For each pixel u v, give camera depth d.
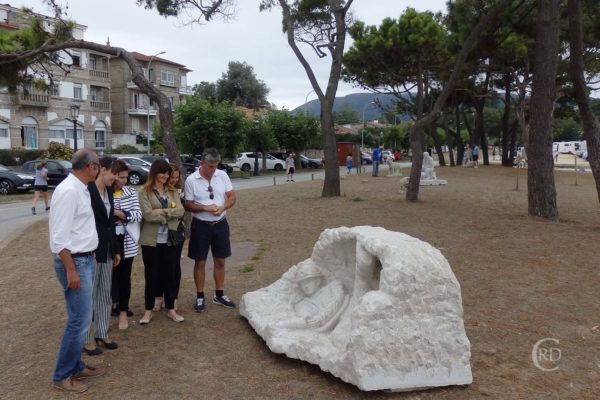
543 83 11.93
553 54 11.73
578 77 11.53
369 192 19.64
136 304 6.25
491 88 39.19
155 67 52.66
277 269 7.82
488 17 13.95
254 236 10.72
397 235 4.41
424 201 16.16
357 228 4.70
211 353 4.72
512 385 4.04
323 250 5.02
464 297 6.23
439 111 15.37
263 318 5.12
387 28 26.62
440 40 25.00
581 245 9.05
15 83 11.48
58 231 3.76
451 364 3.94
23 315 5.87
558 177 29.70
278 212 14.30
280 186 24.70
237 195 19.92
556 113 35.59
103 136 46.88
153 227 5.40
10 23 31.92
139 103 51.66
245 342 4.97
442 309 3.94
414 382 3.86
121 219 5.18
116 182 5.21
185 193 5.78
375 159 30.22
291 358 4.53
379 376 3.79
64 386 4.01
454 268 7.54
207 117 35.31
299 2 19.45
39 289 7.00
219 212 5.73
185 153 36.69
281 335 4.65
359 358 3.79
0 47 10.61
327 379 4.16
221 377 4.23
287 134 47.47
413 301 3.87
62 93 42.41
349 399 3.83
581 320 5.45
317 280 5.16
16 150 35.84
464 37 17.41
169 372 4.34
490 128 82.12
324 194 18.05
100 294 4.74
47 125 41.19
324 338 4.42
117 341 5.02
